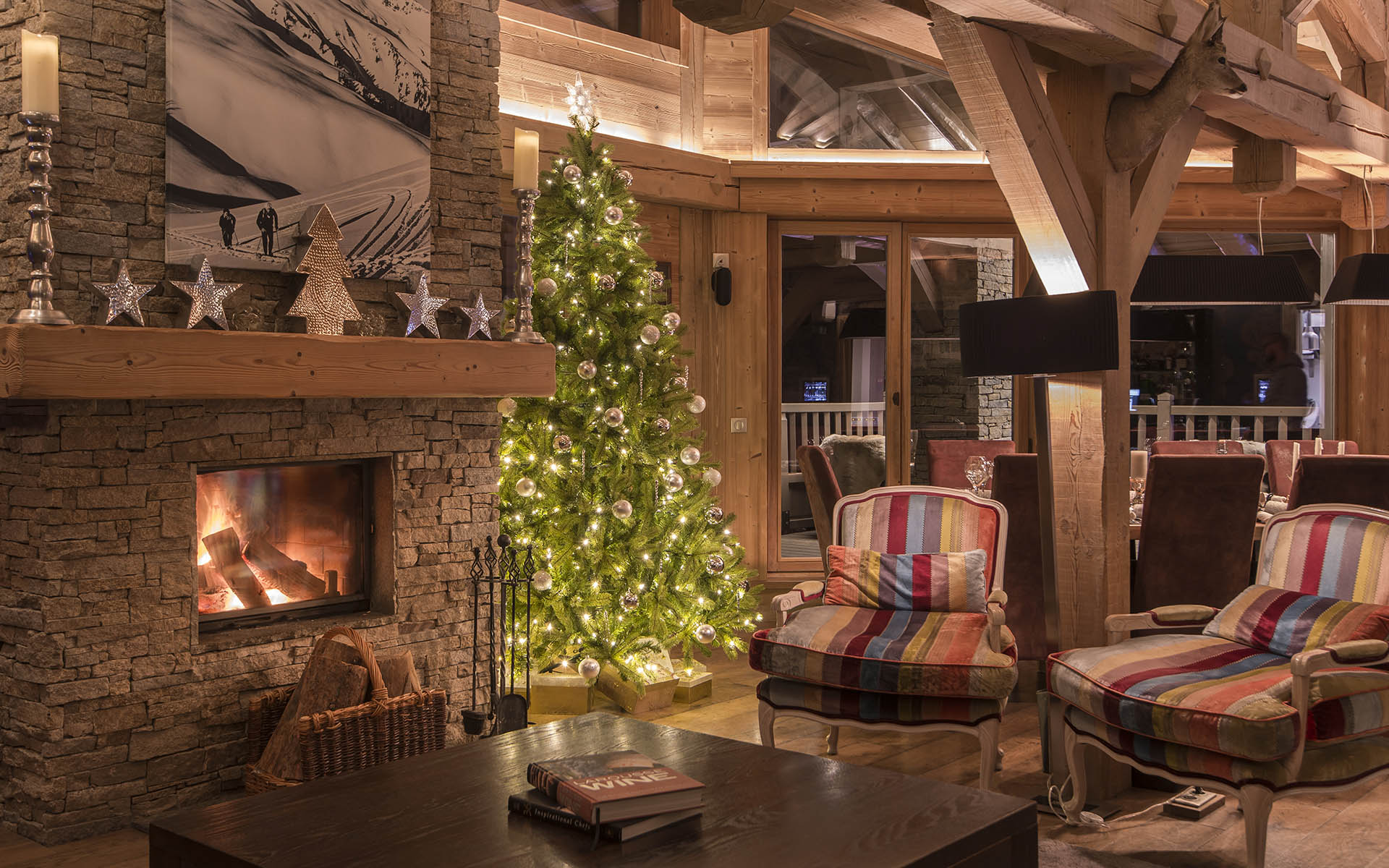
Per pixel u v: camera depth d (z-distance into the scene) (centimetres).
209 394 348
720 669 586
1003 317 385
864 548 443
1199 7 432
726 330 699
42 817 346
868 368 742
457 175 449
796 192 698
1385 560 361
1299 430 797
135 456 358
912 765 427
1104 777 392
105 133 348
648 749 287
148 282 358
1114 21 374
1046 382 411
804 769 271
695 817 236
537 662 499
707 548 520
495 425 466
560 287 498
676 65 675
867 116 723
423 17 427
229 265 371
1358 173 672
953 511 437
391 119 416
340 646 384
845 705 379
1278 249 802
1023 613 505
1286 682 322
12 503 351
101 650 352
